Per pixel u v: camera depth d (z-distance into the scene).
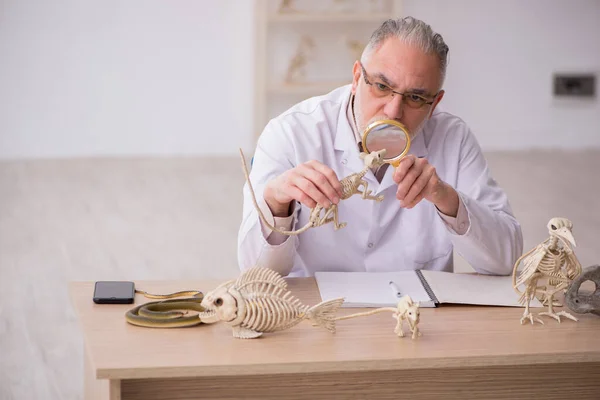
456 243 1.90
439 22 7.09
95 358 1.37
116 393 1.38
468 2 7.08
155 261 4.20
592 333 1.57
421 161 1.72
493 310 1.69
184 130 6.93
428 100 1.79
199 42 6.82
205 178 6.12
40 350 3.10
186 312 1.62
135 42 6.73
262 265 1.82
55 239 4.51
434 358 1.42
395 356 1.42
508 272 1.94
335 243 2.02
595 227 4.87
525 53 7.22
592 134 7.41
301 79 7.11
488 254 1.89
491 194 2.05
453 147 2.08
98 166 6.44
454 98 7.23
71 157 6.77
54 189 5.65
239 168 6.49
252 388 1.54
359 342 1.48
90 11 6.61
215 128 6.97
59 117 6.71
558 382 1.65
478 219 1.86
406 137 1.64
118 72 6.75
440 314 1.66
